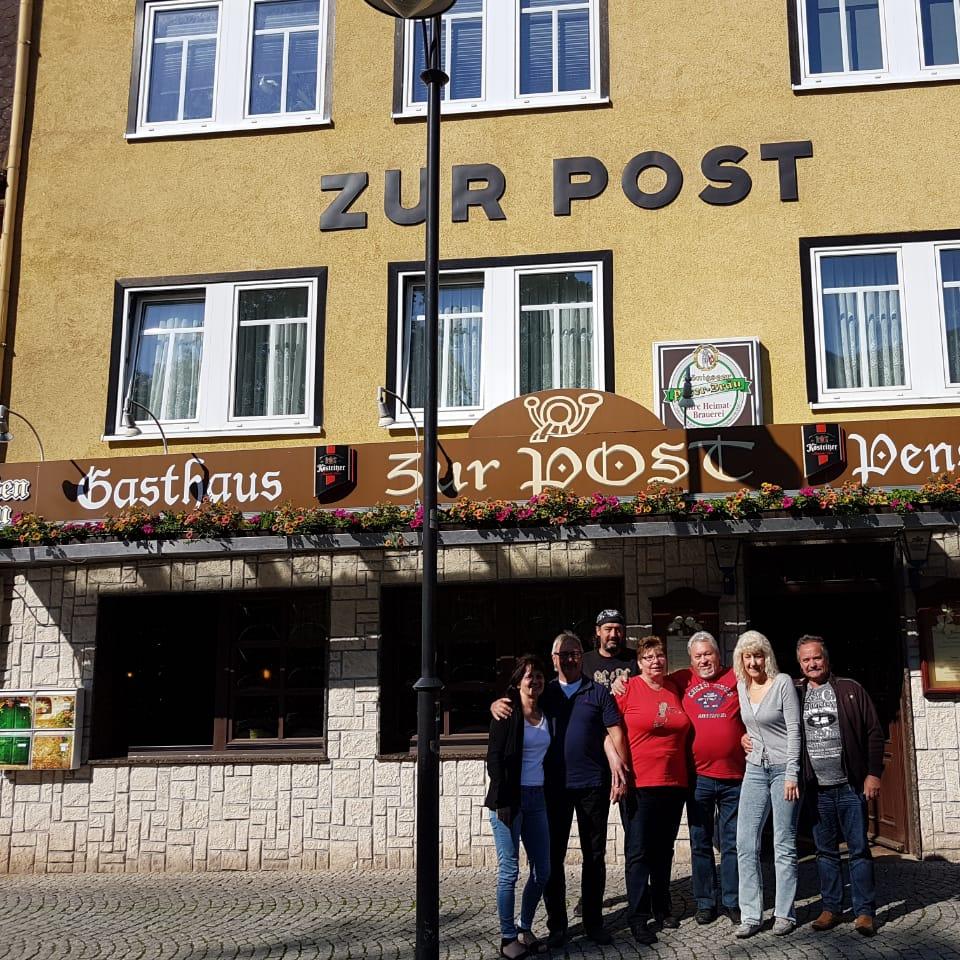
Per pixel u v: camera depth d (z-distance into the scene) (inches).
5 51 499.8
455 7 464.1
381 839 402.3
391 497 375.6
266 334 453.1
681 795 285.3
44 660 431.8
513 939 269.4
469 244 442.3
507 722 273.0
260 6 478.3
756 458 359.3
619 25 449.1
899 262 418.9
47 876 406.3
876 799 406.0
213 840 409.7
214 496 385.4
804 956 259.0
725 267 425.1
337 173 454.9
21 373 456.1
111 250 462.3
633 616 401.1
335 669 414.3
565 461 366.6
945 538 387.5
